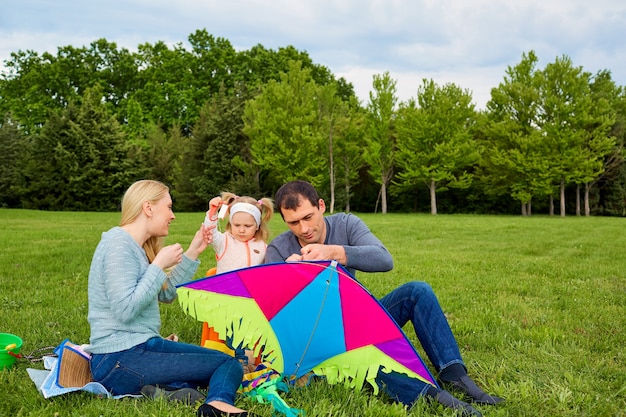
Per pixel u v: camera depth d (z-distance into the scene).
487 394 3.22
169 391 3.16
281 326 3.38
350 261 3.45
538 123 39.66
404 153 40.97
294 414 2.92
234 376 3.06
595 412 3.12
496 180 41.91
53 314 5.33
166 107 59.72
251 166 43.00
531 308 5.83
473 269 8.88
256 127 39.88
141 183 3.47
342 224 3.84
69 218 24.78
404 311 3.60
